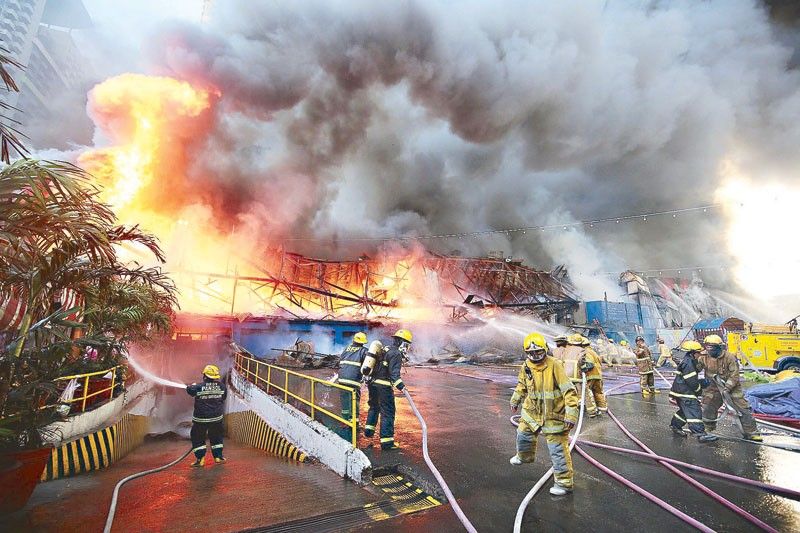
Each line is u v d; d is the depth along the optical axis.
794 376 8.82
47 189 3.57
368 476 4.83
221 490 4.70
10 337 4.59
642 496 4.18
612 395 11.30
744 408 6.39
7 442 3.89
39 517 3.92
